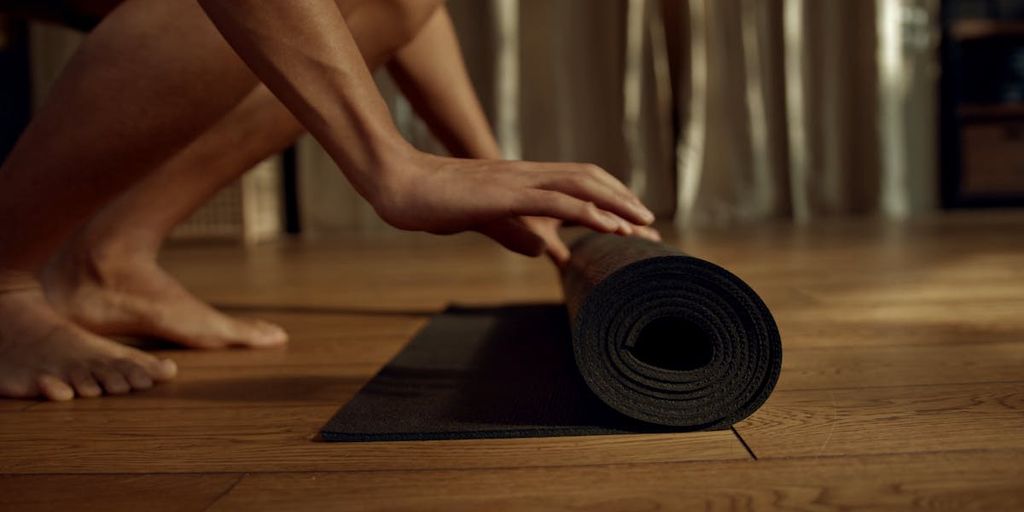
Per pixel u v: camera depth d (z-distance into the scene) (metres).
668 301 0.65
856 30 3.59
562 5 3.51
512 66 3.58
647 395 0.65
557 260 1.19
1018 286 1.43
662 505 0.50
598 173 0.70
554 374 0.85
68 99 0.81
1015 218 3.17
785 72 3.58
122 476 0.59
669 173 3.60
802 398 0.75
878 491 0.51
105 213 1.08
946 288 1.43
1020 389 0.76
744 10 3.55
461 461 0.60
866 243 2.34
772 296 1.41
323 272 2.10
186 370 0.97
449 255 2.48
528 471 0.57
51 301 1.08
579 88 3.55
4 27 3.22
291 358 1.03
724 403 0.65
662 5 3.59
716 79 3.56
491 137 1.20
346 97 0.69
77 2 1.08
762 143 3.62
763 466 0.57
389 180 0.70
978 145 3.59
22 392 0.84
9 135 3.31
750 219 3.58
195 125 0.83
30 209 0.85
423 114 1.19
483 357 0.96
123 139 0.82
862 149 3.64
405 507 0.51
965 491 0.51
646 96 3.55
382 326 1.26
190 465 0.61
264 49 0.68
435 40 1.15
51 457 0.64
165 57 0.79
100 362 0.88
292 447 0.65
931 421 0.66
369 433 0.66
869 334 1.04
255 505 0.52
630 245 0.83
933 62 3.66
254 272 2.15
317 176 3.59
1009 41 3.56
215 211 3.13
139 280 1.09
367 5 0.90
